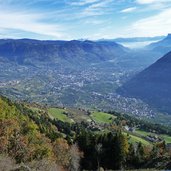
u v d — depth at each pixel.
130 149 162.25
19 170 63.03
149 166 156.88
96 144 156.50
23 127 136.38
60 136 180.50
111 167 155.75
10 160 77.94
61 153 138.38
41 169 80.81
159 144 178.88
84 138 158.62
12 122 124.19
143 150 164.38
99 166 154.38
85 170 152.88
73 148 144.25
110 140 157.38
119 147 155.12
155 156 163.00
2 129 116.69
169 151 169.50
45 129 178.88
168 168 148.38
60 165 129.00
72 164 141.38
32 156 110.94
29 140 123.69
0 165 66.56
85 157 156.75
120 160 155.25
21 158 105.25
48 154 120.88
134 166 159.00
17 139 113.31
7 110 154.25
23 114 188.12
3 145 105.50
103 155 156.00
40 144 126.56
